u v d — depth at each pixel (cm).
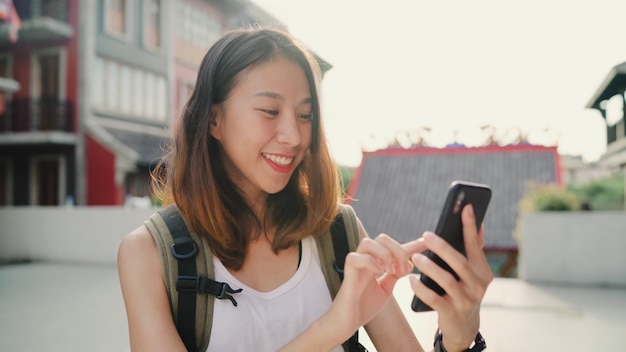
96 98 1398
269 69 104
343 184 128
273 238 111
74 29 1375
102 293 685
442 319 83
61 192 1402
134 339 98
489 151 1702
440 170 1698
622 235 733
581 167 4494
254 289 107
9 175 1478
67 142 1359
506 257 1359
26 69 1417
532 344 440
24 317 552
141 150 1416
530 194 880
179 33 1645
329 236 116
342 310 85
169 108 1600
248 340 101
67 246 1014
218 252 104
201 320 100
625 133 1189
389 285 92
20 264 987
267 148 105
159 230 104
